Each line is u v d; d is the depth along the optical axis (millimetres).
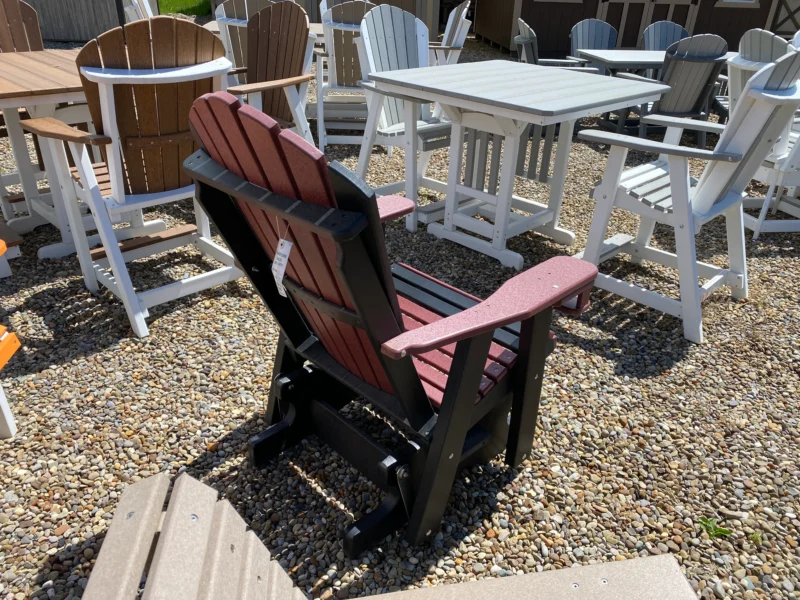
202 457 2014
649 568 1429
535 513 1853
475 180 4539
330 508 1837
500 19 10531
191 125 1469
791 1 9680
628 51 6332
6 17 3883
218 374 2432
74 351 2543
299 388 1960
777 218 4301
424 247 3688
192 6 13055
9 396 2262
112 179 2539
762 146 2717
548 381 2482
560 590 1374
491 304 1441
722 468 2068
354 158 5234
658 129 6406
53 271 3186
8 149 4887
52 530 1734
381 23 4188
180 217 3916
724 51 5133
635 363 2637
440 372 1724
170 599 809
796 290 3342
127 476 1921
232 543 1055
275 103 4059
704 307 3129
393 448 2061
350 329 1508
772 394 2465
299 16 3621
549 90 3211
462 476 1976
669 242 3924
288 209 1226
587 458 2080
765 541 1792
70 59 3451
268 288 1778
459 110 3400
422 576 1631
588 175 5102
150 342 2621
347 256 1166
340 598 1562
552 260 1685
